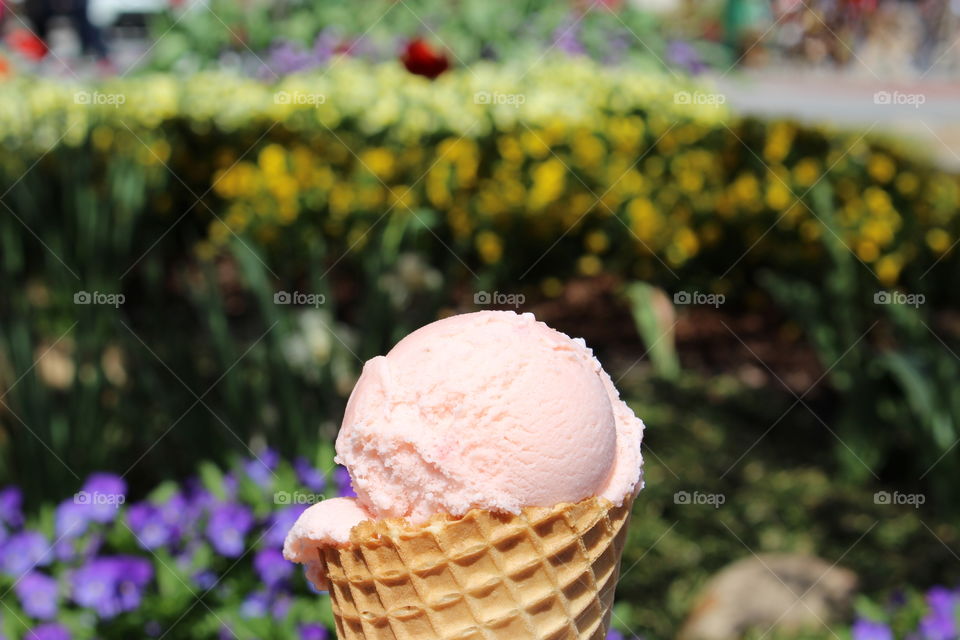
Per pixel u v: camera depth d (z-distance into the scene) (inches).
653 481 158.1
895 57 407.2
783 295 178.5
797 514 150.6
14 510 111.2
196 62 283.6
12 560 99.9
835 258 178.9
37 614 93.4
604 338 203.8
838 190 210.7
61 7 410.9
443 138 210.2
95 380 128.8
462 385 42.9
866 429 163.2
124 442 137.4
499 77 226.2
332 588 45.9
